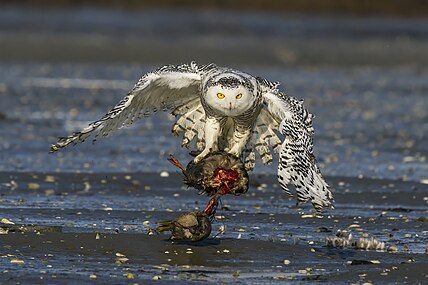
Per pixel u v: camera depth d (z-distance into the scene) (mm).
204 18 62938
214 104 10555
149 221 13086
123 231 12305
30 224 12578
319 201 10195
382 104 28969
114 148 19625
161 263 10797
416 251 11703
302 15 67062
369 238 12203
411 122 25125
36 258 10828
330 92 31750
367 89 33250
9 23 54500
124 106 10664
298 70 39688
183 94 11234
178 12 66438
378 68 41875
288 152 10359
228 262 10922
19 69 36281
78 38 48938
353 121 24938
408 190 15883
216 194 10789
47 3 65625
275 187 15922
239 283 10070
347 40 54812
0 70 35562
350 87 33688
